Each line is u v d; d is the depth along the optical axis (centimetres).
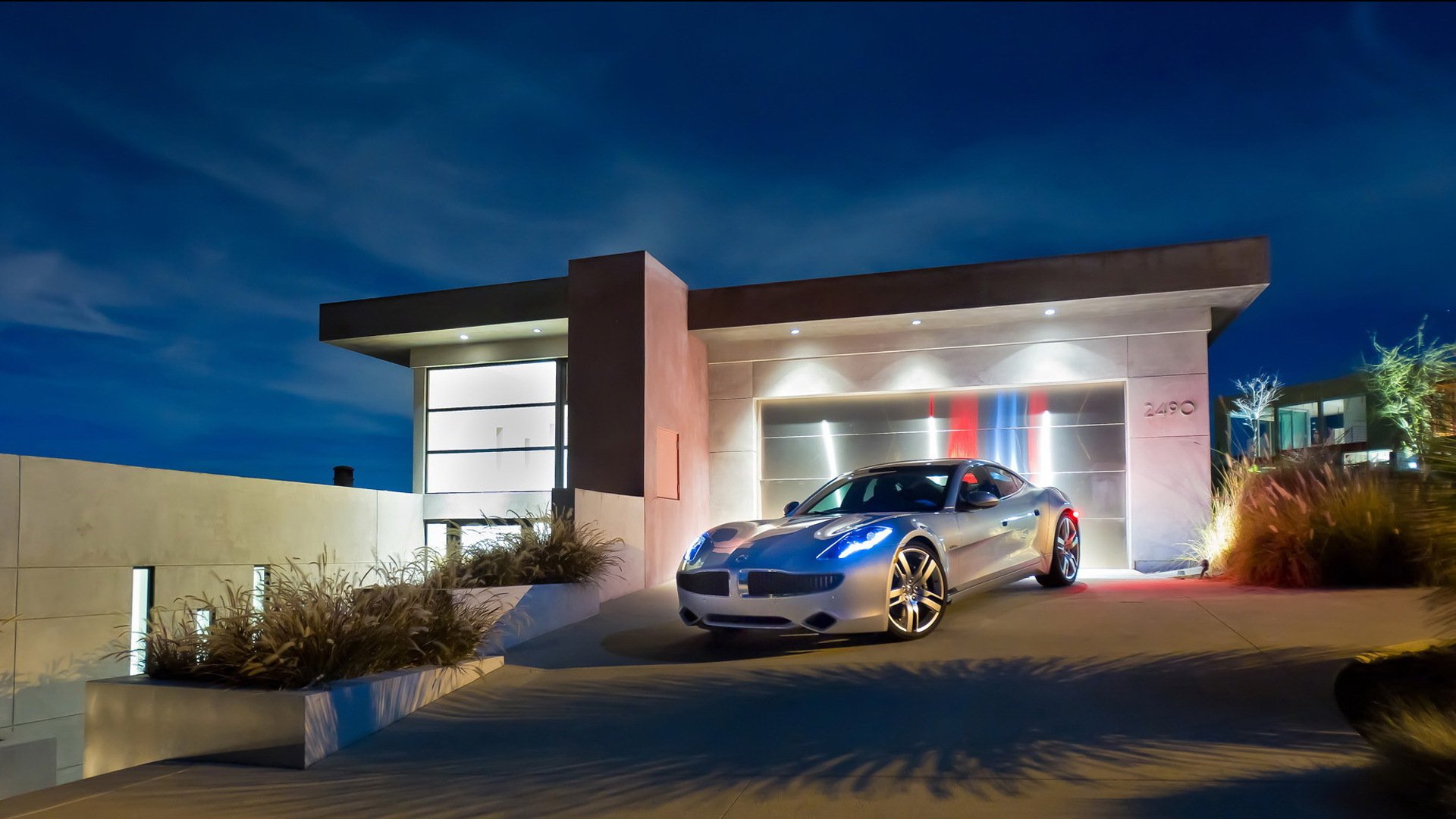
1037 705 443
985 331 1259
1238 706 423
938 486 734
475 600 688
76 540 788
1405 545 735
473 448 1477
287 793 402
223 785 418
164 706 483
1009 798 328
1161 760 359
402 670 549
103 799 402
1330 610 630
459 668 581
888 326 1266
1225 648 532
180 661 524
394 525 1256
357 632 527
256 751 456
